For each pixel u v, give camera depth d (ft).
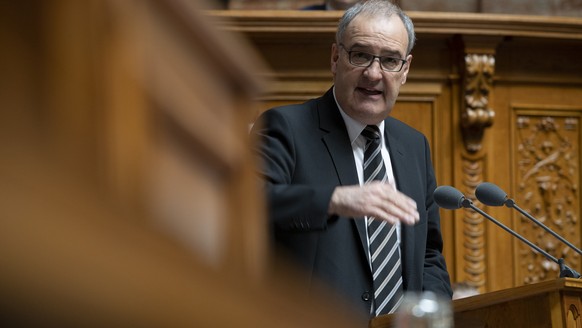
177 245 1.40
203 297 1.39
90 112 1.39
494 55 20.94
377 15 12.39
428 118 21.09
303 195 10.82
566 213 21.45
